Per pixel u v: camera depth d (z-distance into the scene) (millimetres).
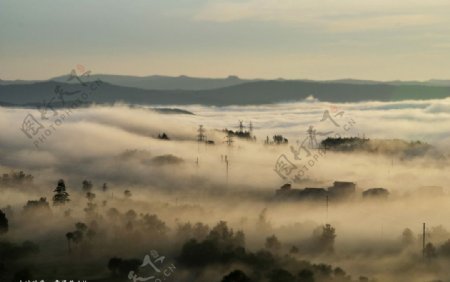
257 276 164250
